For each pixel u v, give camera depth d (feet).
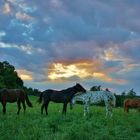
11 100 93.50
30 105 98.07
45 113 97.04
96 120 74.90
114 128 63.46
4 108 92.38
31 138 49.98
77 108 123.44
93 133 58.85
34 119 79.00
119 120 73.56
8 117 78.07
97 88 127.03
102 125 67.72
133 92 222.89
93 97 90.94
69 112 97.66
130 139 54.80
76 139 50.19
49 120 73.10
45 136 51.39
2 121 69.46
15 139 48.83
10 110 110.01
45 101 93.09
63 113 90.79
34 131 55.42
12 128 57.77
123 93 220.64
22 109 116.47
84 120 74.54
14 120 71.00
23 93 96.89
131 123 70.49
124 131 60.90
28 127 60.59
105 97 90.33
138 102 104.27
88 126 64.03
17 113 94.27
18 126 61.00
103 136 53.52
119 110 116.06
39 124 67.56
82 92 93.61
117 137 55.57
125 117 81.76
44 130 60.08
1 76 311.27
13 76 332.60
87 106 91.35
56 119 74.69
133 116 85.87
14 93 94.22
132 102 104.58
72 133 51.80
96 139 51.80
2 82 305.32
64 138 49.98
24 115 86.89
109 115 86.89
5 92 92.38
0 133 51.96
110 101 90.58
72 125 65.77
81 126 63.36
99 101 90.68
